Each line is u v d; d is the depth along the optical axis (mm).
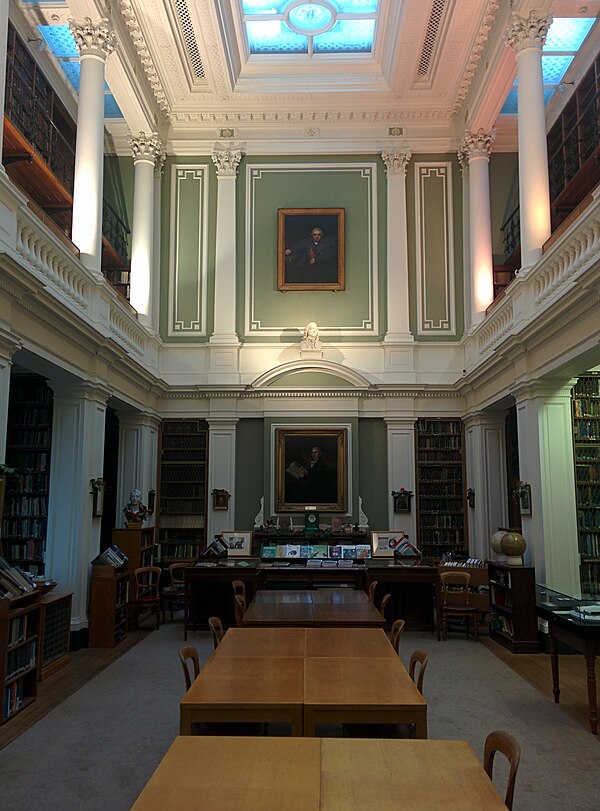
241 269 13086
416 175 13266
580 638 5527
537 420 8586
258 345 12812
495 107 11727
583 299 6691
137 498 10727
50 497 8500
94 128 9164
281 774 2484
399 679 3836
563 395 8609
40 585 7094
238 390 12430
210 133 13305
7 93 9562
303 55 12430
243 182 13281
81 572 8461
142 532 10625
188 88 12625
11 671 5801
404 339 12711
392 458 12438
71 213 12000
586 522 8750
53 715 5758
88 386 8656
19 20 10055
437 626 9391
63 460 8547
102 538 12039
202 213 13172
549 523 8406
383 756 2664
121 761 4754
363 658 4352
